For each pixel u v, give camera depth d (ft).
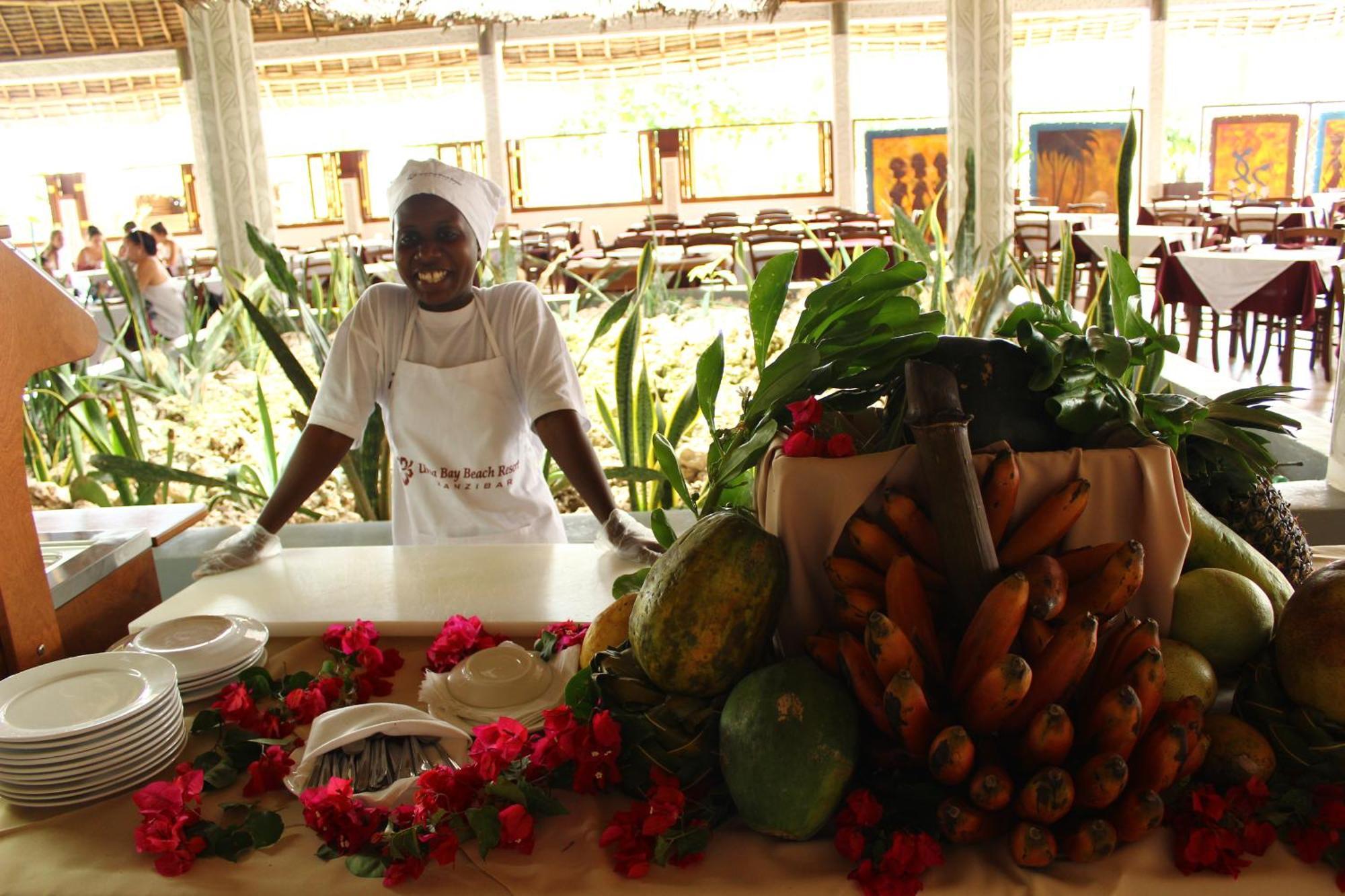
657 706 2.98
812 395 3.42
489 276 13.30
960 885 2.54
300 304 9.43
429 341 5.80
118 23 32.45
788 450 3.18
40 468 10.78
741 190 42.29
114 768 3.06
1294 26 40.75
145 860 2.82
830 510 3.06
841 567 2.94
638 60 40.70
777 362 3.36
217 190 21.56
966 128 21.33
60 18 31.91
